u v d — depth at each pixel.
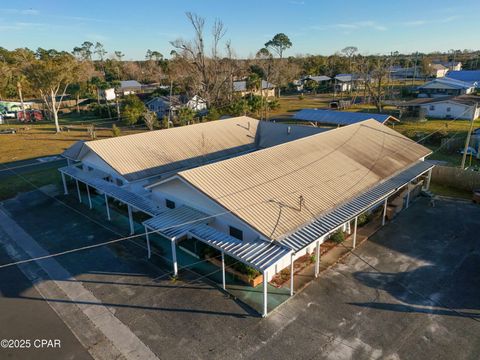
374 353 11.41
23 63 53.84
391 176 20.97
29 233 20.33
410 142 26.34
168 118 52.97
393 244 17.88
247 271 14.91
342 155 22.27
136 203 18.95
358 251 17.31
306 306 13.64
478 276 15.19
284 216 15.13
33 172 32.38
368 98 71.81
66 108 78.88
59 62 53.06
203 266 16.47
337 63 110.38
